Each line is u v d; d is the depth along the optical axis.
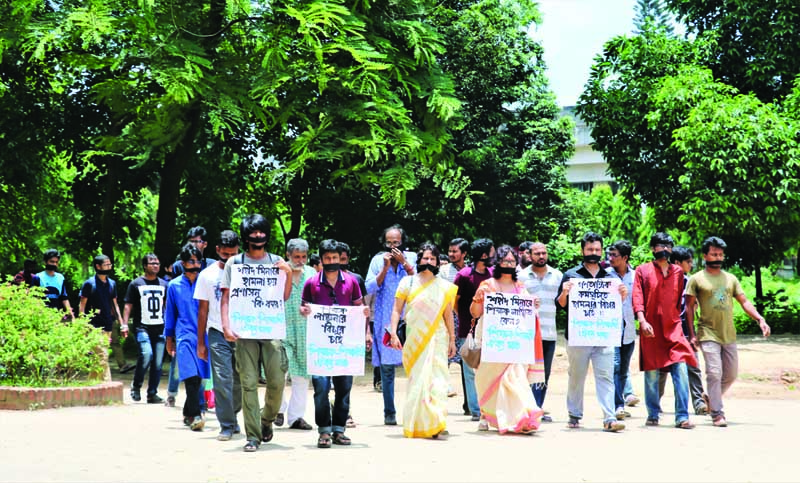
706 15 25.69
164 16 15.99
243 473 6.67
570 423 9.61
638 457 7.59
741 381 15.21
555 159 28.16
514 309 9.26
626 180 24.97
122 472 6.65
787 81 24.62
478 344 9.44
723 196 21.86
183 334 9.31
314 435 9.02
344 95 16.97
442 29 23.81
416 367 8.91
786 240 25.75
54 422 9.61
